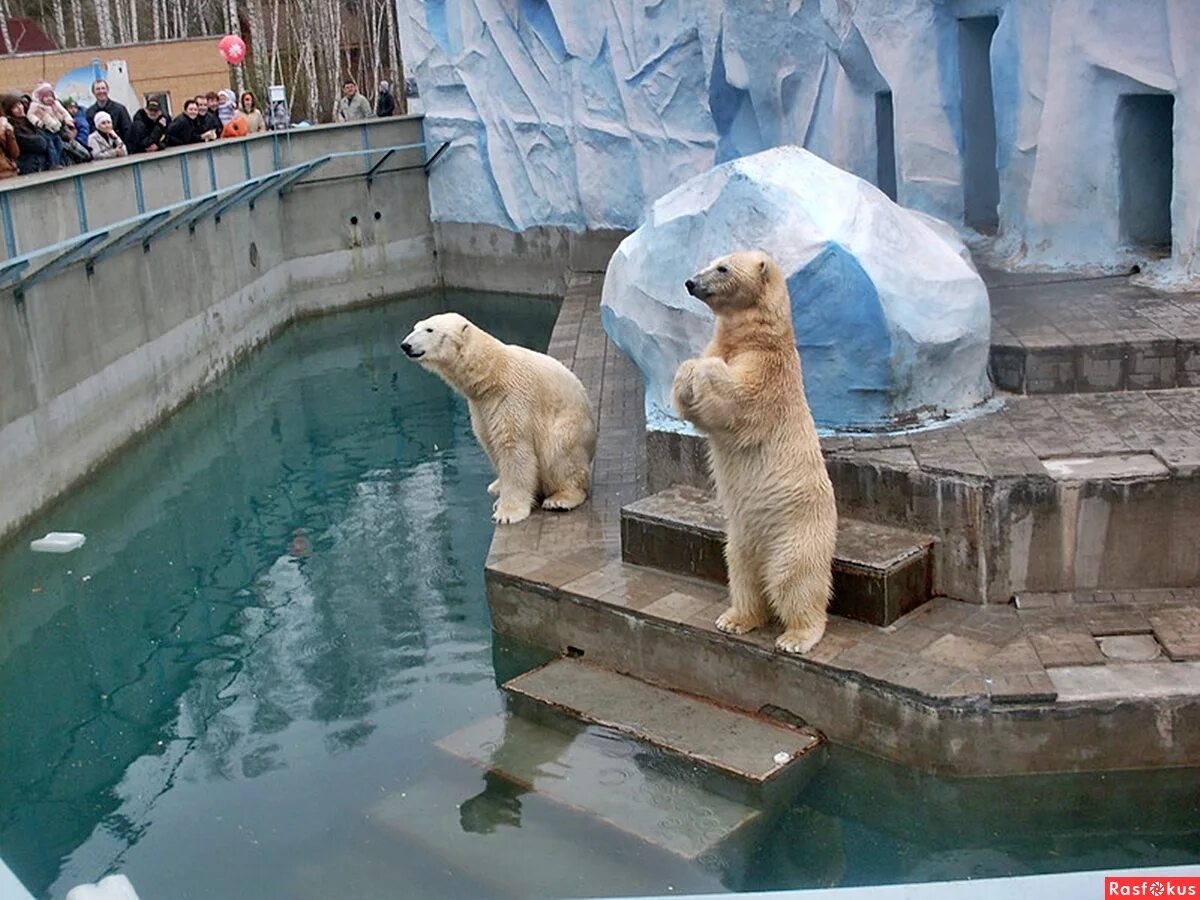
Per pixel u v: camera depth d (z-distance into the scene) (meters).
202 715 6.09
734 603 5.44
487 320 15.52
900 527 5.70
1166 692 4.70
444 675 6.20
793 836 4.64
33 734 6.03
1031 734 4.75
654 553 6.14
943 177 10.20
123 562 8.26
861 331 6.07
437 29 16.75
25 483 8.59
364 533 8.54
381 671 6.34
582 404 7.19
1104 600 5.43
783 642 5.23
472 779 5.17
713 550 5.88
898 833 4.66
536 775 5.14
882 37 10.23
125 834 5.04
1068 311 7.38
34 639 7.13
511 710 5.73
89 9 32.28
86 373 9.84
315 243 16.56
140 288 11.23
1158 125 8.64
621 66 14.35
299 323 16.38
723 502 5.26
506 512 7.02
